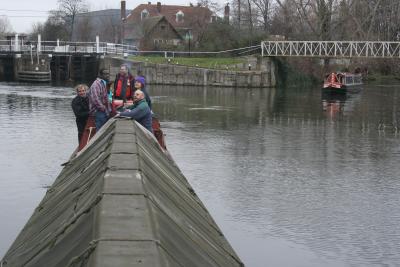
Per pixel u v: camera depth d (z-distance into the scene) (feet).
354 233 54.44
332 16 281.33
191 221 23.62
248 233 54.19
